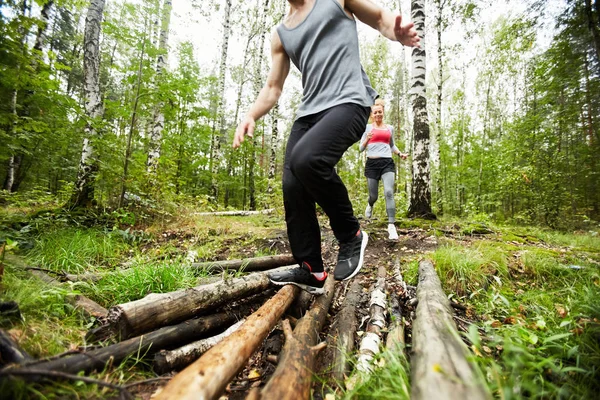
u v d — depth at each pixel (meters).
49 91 3.71
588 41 6.28
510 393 0.75
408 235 4.17
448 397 0.68
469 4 8.56
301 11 1.68
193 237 4.08
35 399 0.86
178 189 6.83
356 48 1.64
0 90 3.54
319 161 1.44
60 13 14.48
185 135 9.79
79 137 4.38
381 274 2.59
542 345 1.34
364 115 1.60
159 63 7.59
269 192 8.88
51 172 11.41
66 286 1.85
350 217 1.70
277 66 1.88
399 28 1.52
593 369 1.09
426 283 1.93
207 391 0.83
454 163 18.00
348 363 1.36
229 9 11.59
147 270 2.04
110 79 15.52
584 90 7.80
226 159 14.31
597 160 8.57
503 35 7.18
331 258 3.31
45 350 1.14
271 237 4.07
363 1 1.63
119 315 1.32
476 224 4.96
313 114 1.64
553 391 0.99
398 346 1.29
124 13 4.39
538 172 8.93
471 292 2.19
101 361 1.10
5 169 9.15
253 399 0.87
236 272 2.45
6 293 1.47
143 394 1.07
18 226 3.25
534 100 11.10
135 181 4.62
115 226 3.74
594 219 8.88
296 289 1.95
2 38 3.15
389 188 4.00
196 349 1.36
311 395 1.07
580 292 1.89
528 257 2.69
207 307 1.66
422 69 5.86
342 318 1.81
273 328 1.65
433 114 18.09
